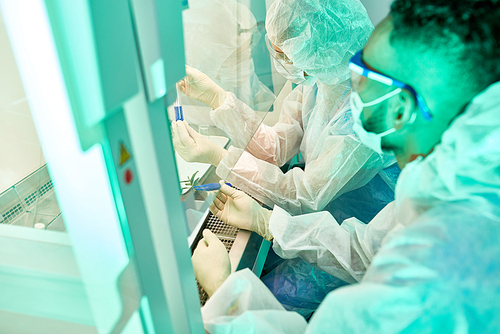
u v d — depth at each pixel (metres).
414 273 0.47
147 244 0.51
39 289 0.55
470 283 0.45
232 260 1.10
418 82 0.57
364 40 1.45
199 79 1.22
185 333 0.65
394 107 0.63
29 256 0.55
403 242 0.52
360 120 0.71
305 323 0.79
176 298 0.60
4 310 0.59
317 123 1.75
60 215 0.76
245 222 1.22
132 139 0.44
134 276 0.50
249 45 1.36
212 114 1.25
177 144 1.12
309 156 1.79
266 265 1.45
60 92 0.34
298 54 1.38
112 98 0.37
